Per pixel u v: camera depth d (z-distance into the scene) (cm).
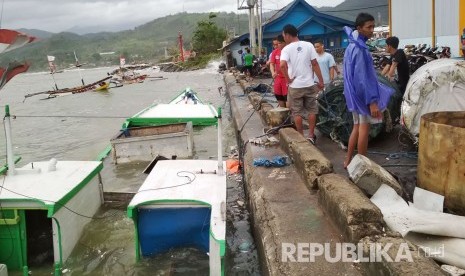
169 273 530
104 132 1627
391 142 756
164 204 547
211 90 3091
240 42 3869
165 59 9994
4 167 655
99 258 586
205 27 6825
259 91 1739
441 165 443
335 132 787
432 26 1691
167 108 1503
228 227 665
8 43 519
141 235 558
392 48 862
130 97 3052
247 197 727
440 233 371
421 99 636
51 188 592
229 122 1634
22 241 561
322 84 779
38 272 565
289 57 761
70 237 593
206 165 673
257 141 838
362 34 536
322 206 492
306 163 563
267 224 490
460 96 618
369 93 529
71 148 1388
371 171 459
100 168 708
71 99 3180
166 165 672
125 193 725
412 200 479
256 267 541
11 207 549
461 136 421
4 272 483
